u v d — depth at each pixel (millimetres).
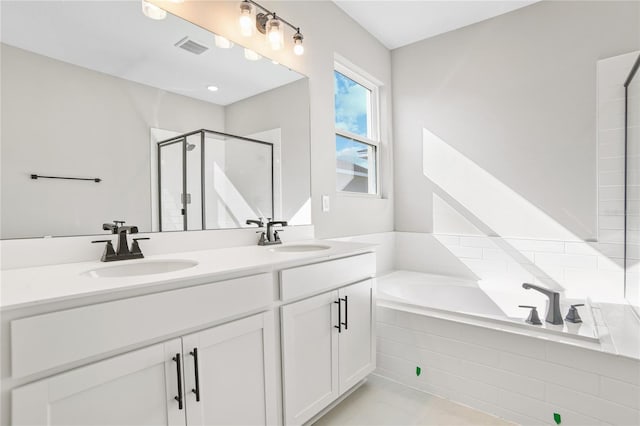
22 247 1105
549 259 2314
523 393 1600
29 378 735
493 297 2316
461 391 1786
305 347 1430
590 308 1895
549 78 2314
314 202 2207
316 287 1479
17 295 771
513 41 2461
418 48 2928
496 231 2551
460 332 1786
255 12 1844
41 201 1145
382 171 3055
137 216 1383
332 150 2363
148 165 1422
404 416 1686
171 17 1507
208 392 1066
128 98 1367
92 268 1112
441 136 2811
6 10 1091
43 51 1158
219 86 1688
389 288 2533
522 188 2436
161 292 951
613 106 2078
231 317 1146
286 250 1844
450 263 2760
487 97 2580
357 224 2613
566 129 2256
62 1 1209
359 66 2646
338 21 2436
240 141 1779
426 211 2900
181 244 1521
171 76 1505
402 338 1989
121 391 872
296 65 2086
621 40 2059
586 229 2191
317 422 1635
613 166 2076
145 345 922
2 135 1069
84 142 1245
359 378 1759
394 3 2383
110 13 1328
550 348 1532
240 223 1771
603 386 1405
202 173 1616
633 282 1951
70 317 782
